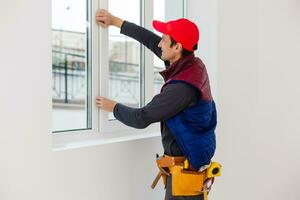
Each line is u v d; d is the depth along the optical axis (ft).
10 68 6.22
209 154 7.72
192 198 7.68
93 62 8.39
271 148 12.48
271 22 12.08
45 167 6.81
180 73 7.44
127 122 7.59
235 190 11.46
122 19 8.79
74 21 8.25
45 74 6.73
